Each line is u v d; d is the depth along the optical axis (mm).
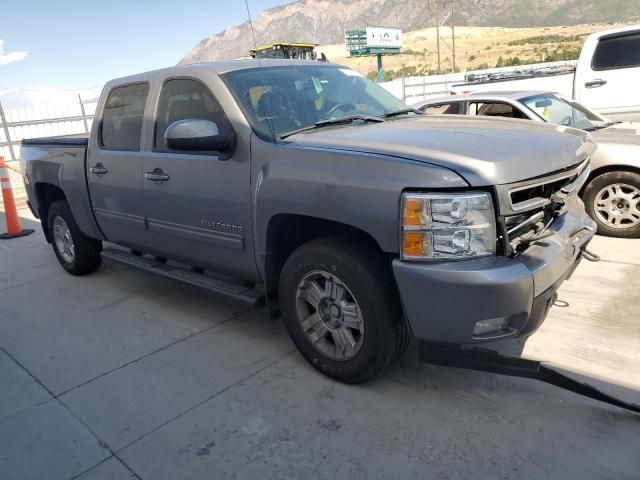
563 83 9812
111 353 3854
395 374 3291
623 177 5316
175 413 3072
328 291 3117
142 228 4312
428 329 2709
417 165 2607
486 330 2664
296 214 3039
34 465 2730
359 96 4117
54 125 18359
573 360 3299
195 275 4105
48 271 5898
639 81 7691
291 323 3342
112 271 5723
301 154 3039
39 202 5730
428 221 2562
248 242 3445
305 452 2666
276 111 3523
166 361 3672
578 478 2381
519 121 3674
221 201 3510
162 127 3973
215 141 3291
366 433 2771
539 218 2879
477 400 2988
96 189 4691
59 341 4109
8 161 17703
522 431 2707
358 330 3041
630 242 5328
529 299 2598
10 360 3855
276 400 3115
